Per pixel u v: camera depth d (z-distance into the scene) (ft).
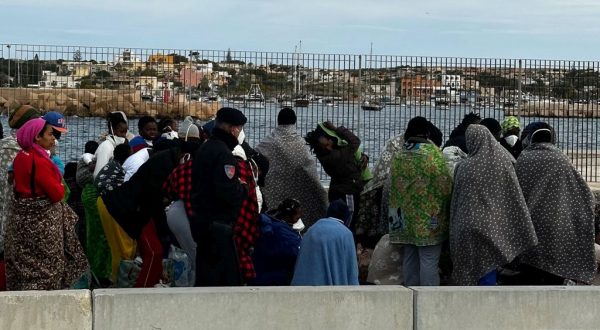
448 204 33.88
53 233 29.45
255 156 37.19
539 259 33.94
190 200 30.40
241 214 30.91
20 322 24.82
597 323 27.53
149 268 32.96
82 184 38.47
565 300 27.43
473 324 26.94
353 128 57.62
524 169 34.12
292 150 41.70
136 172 32.96
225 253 29.76
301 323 26.18
